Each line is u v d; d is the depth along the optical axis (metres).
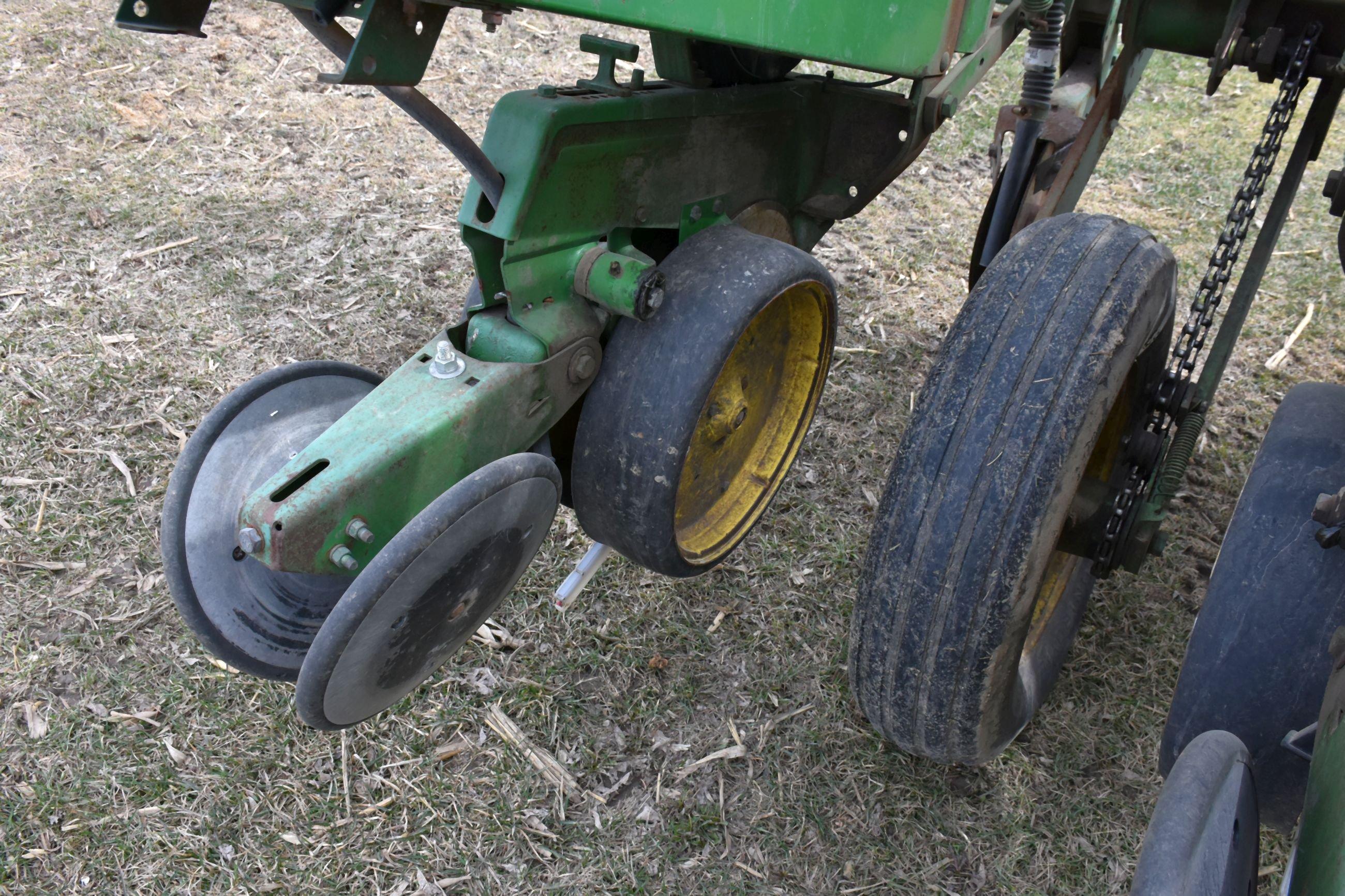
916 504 1.82
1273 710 1.86
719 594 2.97
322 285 4.05
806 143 2.80
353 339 3.78
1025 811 2.44
